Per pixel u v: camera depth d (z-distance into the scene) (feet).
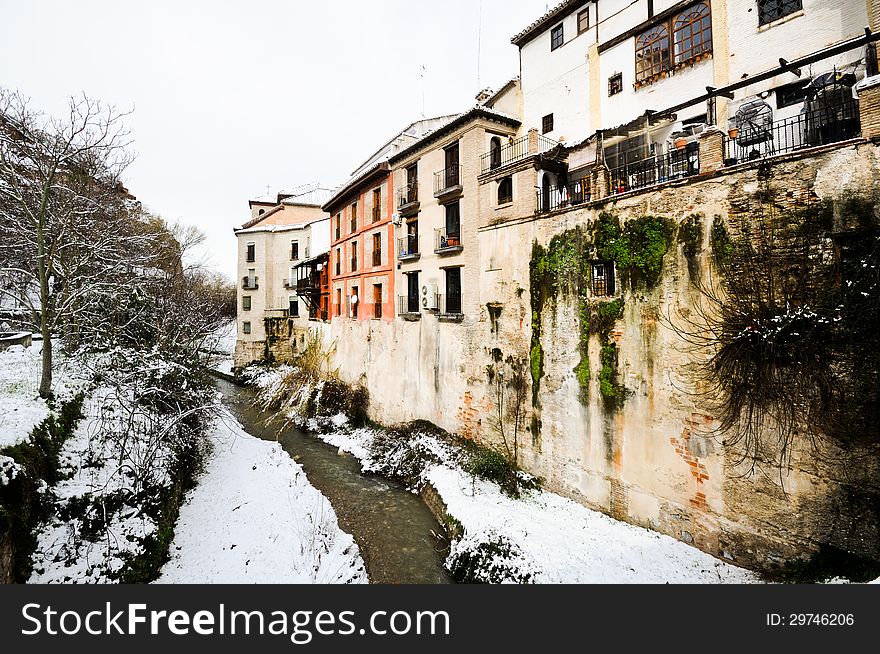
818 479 22.08
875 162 20.39
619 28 45.65
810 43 31.94
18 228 37.29
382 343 64.13
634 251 30.68
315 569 30.40
